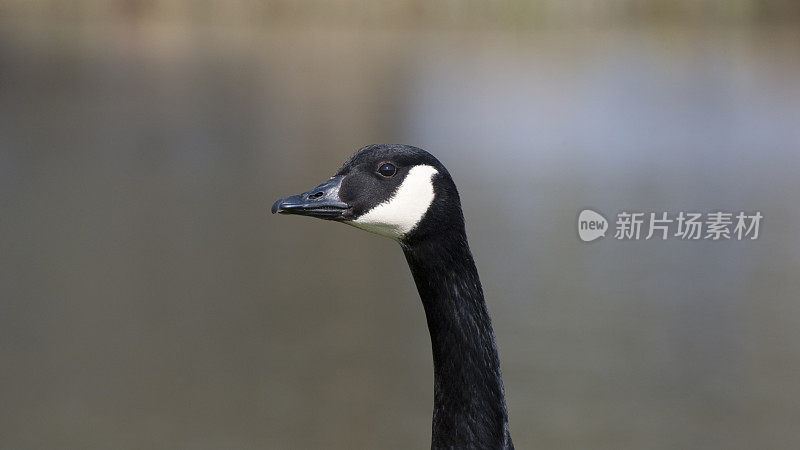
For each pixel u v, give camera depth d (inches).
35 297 598.5
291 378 467.8
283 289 613.0
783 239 682.2
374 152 212.1
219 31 2476.6
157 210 815.1
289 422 420.8
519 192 815.1
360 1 2878.9
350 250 709.9
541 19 2714.1
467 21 2719.0
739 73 1541.6
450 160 956.0
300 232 759.1
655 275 612.1
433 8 2824.8
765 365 470.6
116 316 567.2
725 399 434.6
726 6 2578.7
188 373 479.2
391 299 592.4
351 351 502.0
